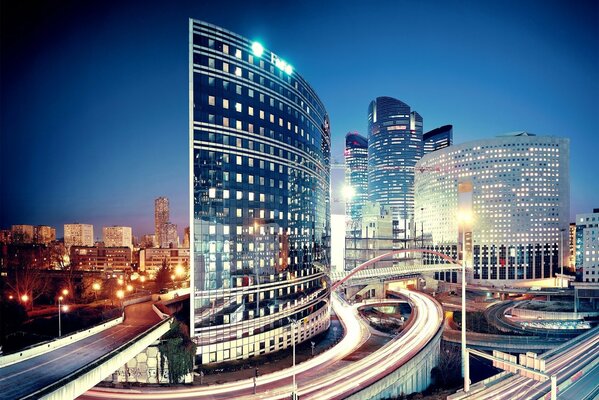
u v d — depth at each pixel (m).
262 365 70.25
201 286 70.00
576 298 142.50
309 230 97.38
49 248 188.50
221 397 50.47
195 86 71.69
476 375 81.00
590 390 61.22
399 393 61.97
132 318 70.25
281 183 86.38
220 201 73.62
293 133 91.00
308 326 92.12
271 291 81.25
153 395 51.25
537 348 95.56
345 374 60.03
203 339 69.44
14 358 43.28
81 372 38.62
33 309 86.62
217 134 73.88
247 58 79.75
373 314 132.25
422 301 136.00
